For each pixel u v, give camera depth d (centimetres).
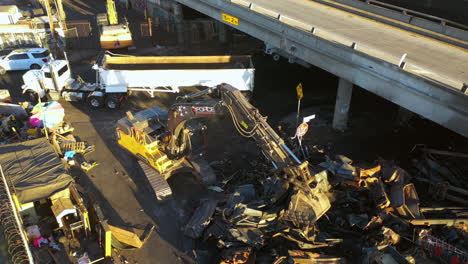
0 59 3059
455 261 1330
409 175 1738
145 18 4356
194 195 1823
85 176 1941
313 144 2186
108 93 2542
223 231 1528
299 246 1445
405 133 2295
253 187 1752
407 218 1504
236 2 2745
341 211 1600
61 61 2606
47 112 2161
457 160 1878
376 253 1338
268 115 2502
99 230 1506
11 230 1395
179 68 2767
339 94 2223
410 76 1673
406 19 2555
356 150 2138
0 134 2198
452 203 1661
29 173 1683
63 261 1459
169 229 1633
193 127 2134
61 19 3922
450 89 1515
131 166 2019
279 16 2381
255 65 3262
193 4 3416
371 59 1844
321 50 2138
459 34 2253
